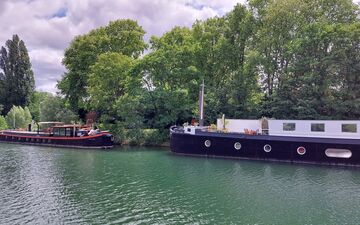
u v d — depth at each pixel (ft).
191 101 164.96
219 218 60.95
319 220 60.44
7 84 302.45
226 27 173.88
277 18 153.69
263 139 115.14
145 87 167.73
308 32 144.77
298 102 139.23
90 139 152.87
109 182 85.87
